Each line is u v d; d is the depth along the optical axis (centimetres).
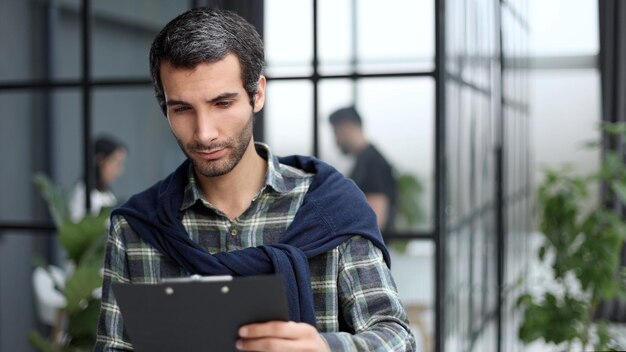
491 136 421
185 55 125
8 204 419
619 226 364
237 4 315
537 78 1138
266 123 316
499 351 425
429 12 301
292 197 143
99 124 492
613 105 647
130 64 487
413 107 307
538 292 525
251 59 130
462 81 338
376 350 128
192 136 129
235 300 117
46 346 305
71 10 468
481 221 393
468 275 359
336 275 140
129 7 483
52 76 448
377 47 307
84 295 297
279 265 134
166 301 118
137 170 512
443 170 304
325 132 317
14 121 425
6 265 397
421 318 306
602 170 373
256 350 120
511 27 495
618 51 645
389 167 312
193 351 124
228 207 142
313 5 309
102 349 143
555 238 373
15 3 426
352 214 142
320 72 311
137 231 142
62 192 324
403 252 310
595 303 376
